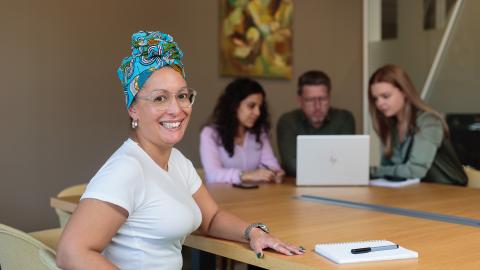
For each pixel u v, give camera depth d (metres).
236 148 3.22
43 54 3.50
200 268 1.96
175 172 1.65
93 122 3.73
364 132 4.73
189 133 4.21
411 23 4.32
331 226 1.84
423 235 1.70
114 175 1.40
